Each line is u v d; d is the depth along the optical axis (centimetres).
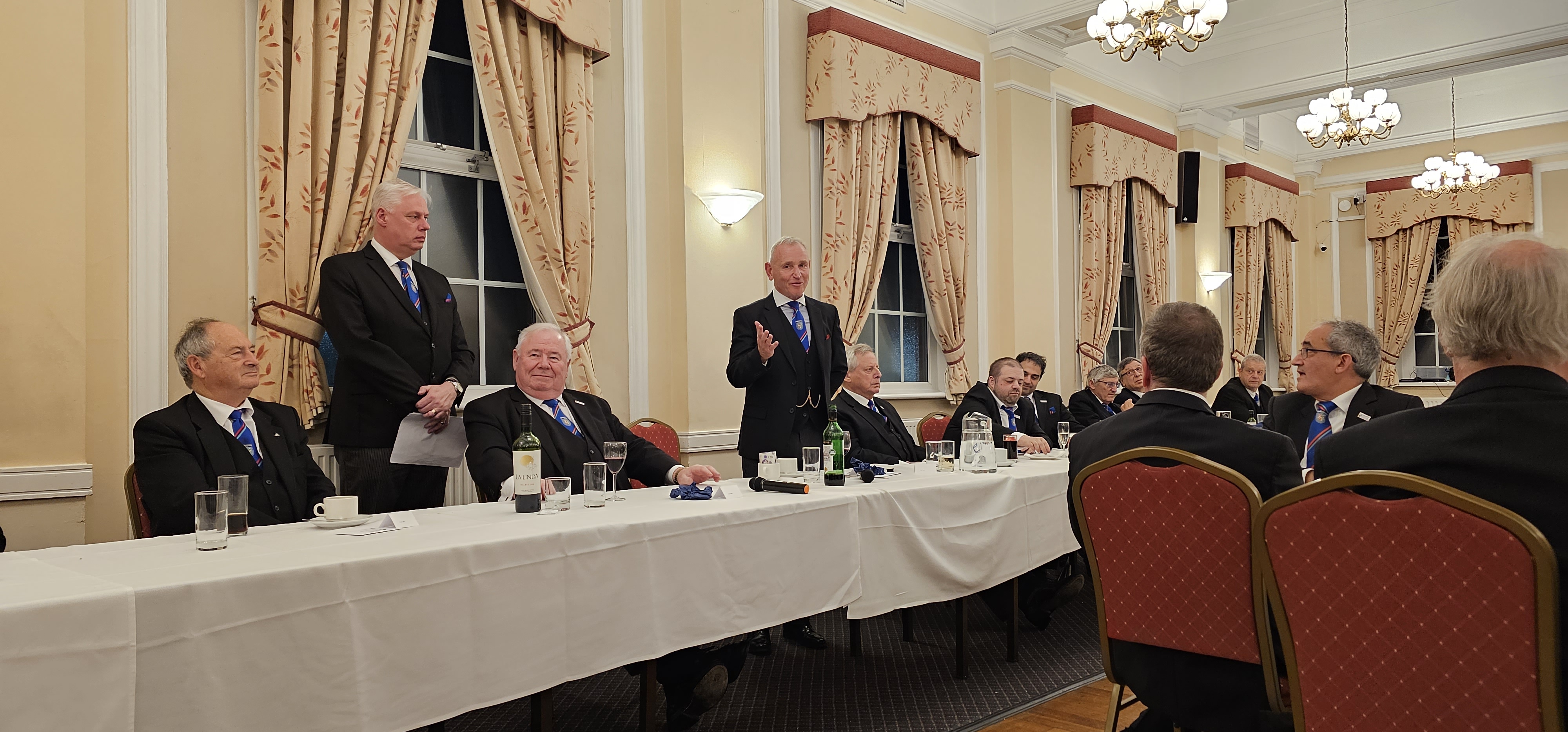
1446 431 136
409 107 373
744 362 358
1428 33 740
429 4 380
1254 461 178
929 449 379
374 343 311
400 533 191
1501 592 126
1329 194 1098
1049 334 704
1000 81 678
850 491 267
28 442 278
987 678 315
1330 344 303
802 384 370
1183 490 179
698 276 479
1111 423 204
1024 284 681
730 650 264
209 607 145
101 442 304
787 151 546
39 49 282
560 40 429
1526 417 129
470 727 275
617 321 460
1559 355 132
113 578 147
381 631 164
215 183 333
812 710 282
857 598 257
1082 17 651
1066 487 345
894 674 321
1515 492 128
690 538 217
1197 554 177
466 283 425
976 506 300
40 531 281
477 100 428
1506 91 965
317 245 348
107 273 306
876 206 582
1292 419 329
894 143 596
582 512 224
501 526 200
